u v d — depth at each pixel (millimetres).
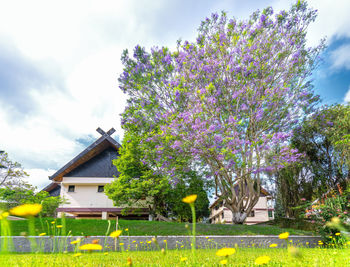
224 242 8367
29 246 6926
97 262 3400
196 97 12602
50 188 25766
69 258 3617
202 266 2680
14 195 17438
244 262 3055
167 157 12750
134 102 14180
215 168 13031
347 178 13266
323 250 5359
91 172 22422
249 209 14117
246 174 12695
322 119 14656
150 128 13883
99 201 20938
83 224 10531
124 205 19609
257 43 13305
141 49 13891
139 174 18562
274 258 3408
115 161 18797
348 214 8344
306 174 14945
